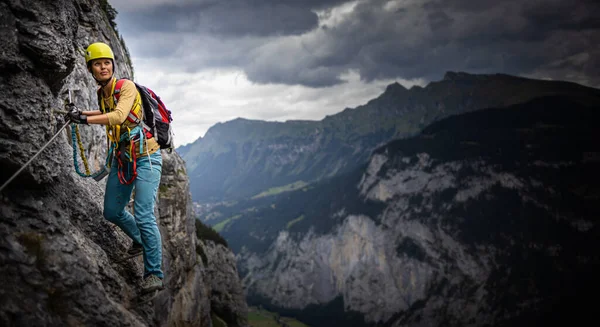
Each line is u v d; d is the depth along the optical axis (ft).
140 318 22.95
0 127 17.76
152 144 21.54
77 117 19.67
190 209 77.97
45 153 19.70
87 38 43.47
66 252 18.62
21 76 18.74
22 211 18.16
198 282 78.84
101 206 25.07
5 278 16.01
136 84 21.33
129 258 24.35
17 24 18.42
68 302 17.63
